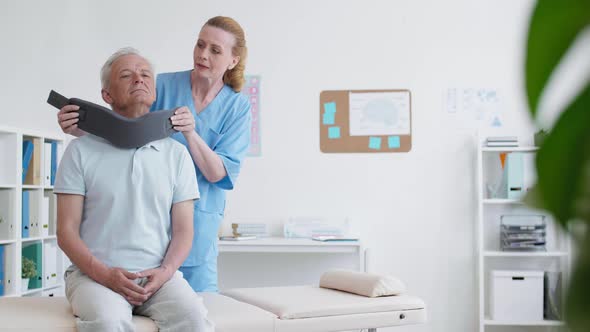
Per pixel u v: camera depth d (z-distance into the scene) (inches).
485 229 165.8
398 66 168.4
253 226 163.9
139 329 64.5
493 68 167.0
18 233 135.3
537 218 158.9
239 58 92.7
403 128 167.8
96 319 61.3
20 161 136.5
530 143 164.9
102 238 69.1
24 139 146.1
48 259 147.7
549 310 154.8
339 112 168.9
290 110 169.2
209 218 90.5
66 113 70.9
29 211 142.5
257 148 169.2
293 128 169.0
